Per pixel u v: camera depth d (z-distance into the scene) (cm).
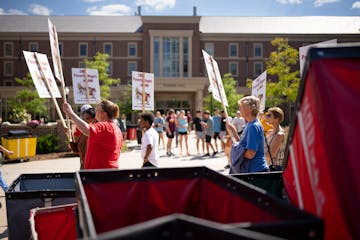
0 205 641
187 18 4969
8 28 5362
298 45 5231
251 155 371
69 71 5069
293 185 210
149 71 4969
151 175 245
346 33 5244
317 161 167
